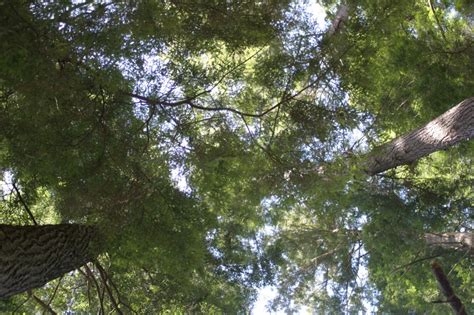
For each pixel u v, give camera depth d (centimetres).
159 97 561
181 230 601
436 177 1042
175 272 629
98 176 566
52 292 773
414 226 995
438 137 721
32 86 435
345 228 1203
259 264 985
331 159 662
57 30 426
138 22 466
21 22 384
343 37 650
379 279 1155
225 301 866
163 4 504
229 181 644
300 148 664
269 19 604
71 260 514
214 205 666
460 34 901
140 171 573
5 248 428
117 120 550
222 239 896
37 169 543
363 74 663
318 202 776
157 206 583
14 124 496
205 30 578
